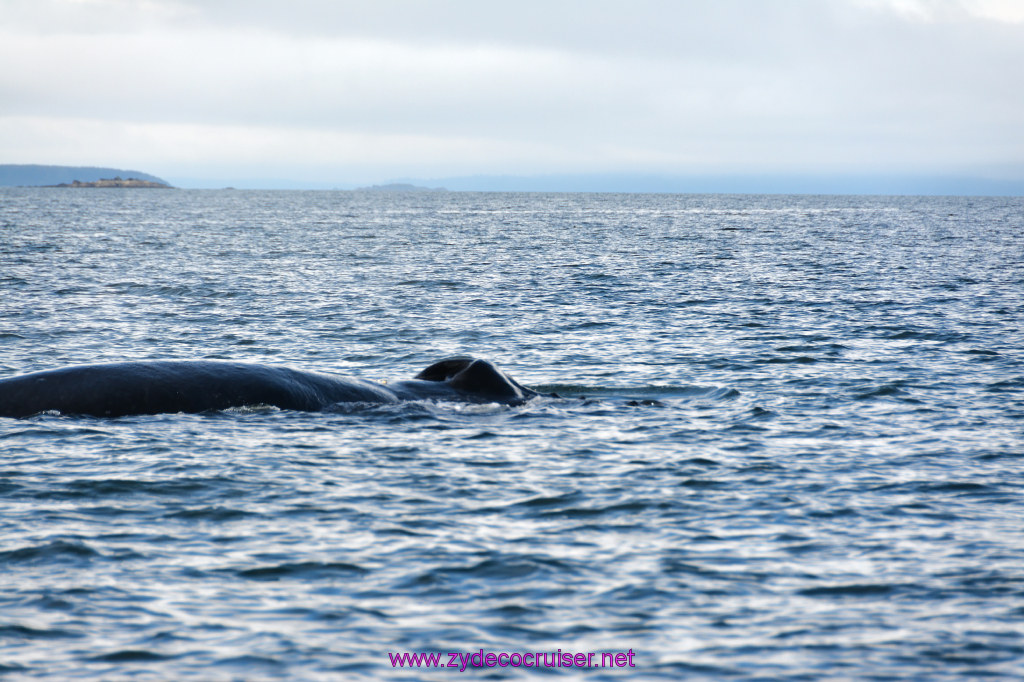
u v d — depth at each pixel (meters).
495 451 48.38
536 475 44.31
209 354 82.25
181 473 43.47
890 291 135.38
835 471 45.47
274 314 109.31
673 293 132.50
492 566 33.19
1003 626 28.62
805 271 168.50
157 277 149.38
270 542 35.38
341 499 40.50
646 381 70.00
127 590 30.94
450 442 49.75
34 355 79.31
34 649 26.92
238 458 45.84
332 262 187.12
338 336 93.19
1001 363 77.25
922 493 42.00
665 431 53.38
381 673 25.95
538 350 84.69
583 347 86.25
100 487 41.44
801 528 37.31
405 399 57.09
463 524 37.56
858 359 79.69
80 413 51.16
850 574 32.62
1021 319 105.12
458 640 27.80
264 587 31.34
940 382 69.19
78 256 188.62
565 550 34.75
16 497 39.97
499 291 135.25
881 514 39.03
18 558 33.50
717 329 97.81
